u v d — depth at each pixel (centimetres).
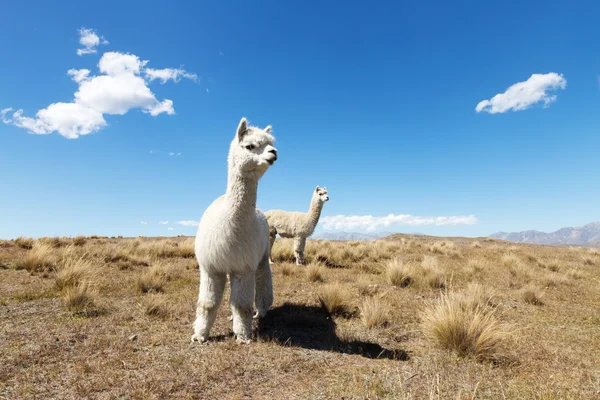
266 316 577
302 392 322
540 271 1159
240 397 311
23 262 849
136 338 439
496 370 383
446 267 1133
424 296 749
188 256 1196
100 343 414
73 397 297
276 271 967
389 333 515
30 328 455
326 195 1105
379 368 383
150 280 704
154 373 344
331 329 526
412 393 318
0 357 366
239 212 412
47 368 350
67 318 502
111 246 1220
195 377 340
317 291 735
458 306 503
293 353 417
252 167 407
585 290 871
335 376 359
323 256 1237
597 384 347
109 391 308
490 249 1847
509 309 666
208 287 438
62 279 660
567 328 557
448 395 319
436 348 450
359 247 1534
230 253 415
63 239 1379
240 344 431
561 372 379
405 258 1384
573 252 1944
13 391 304
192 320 519
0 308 536
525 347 457
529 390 332
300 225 1131
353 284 837
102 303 582
